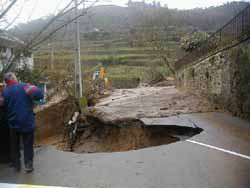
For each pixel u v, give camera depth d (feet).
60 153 20.36
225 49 34.12
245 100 28.53
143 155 19.04
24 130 15.66
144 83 125.08
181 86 70.54
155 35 139.13
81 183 14.40
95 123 35.76
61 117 34.60
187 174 15.16
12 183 14.56
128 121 32.37
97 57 148.77
